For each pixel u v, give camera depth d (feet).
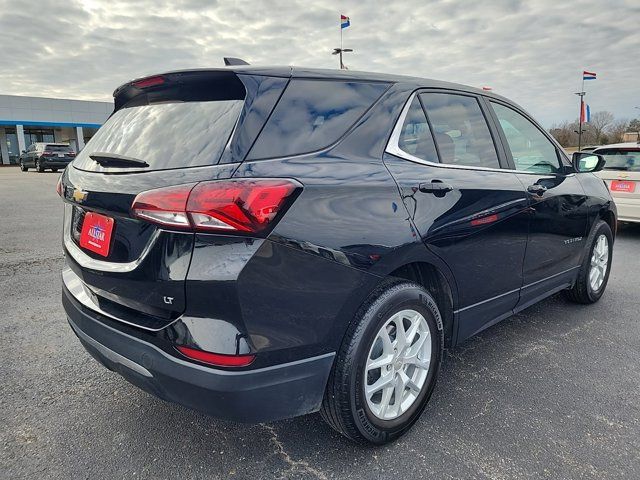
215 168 6.08
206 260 5.77
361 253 6.79
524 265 10.60
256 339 5.94
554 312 13.98
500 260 9.71
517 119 11.36
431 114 8.84
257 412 6.19
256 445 7.73
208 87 7.23
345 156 7.15
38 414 8.53
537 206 10.66
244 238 5.80
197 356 5.90
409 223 7.50
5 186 53.52
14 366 10.28
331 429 8.17
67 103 132.57
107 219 6.96
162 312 6.30
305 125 6.93
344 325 6.85
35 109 128.06
